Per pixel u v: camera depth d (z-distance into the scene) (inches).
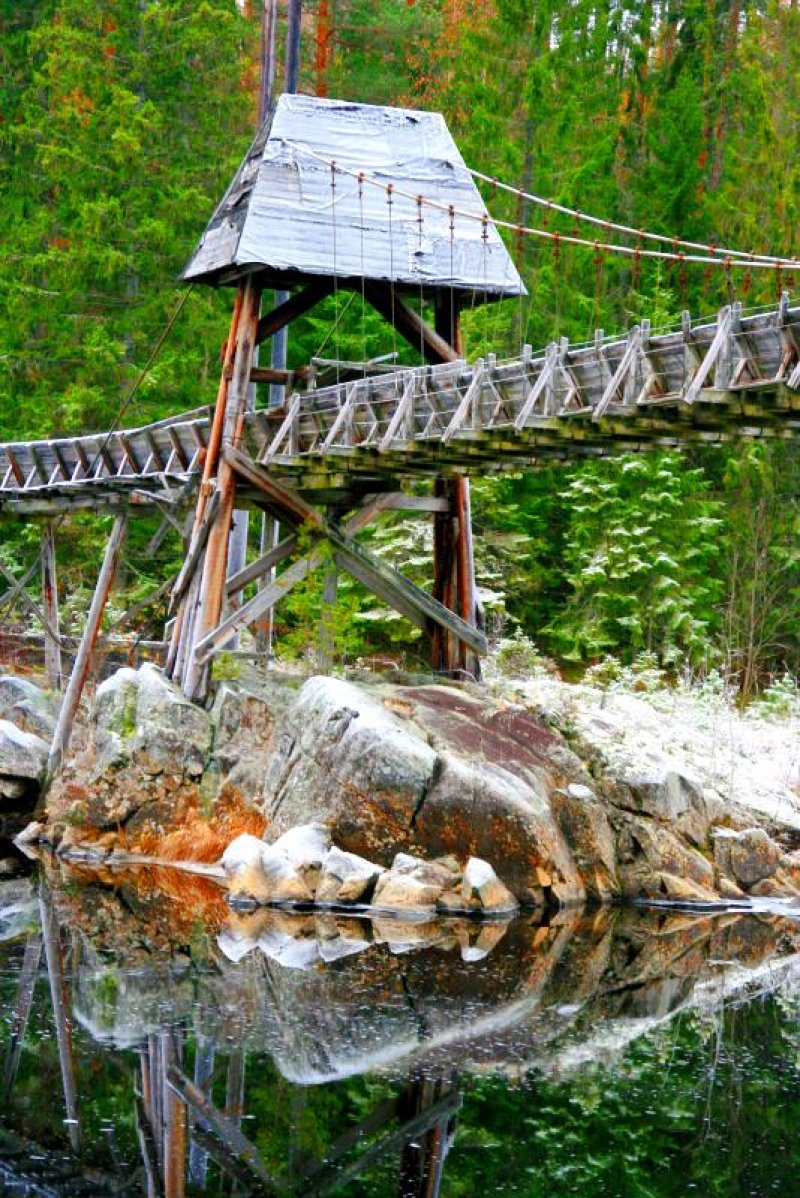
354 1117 572.7
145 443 1155.9
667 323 1599.4
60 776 1098.7
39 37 1849.2
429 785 911.7
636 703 1098.7
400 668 1467.8
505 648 1255.5
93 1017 664.4
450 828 907.4
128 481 1155.3
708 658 1492.4
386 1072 613.0
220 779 999.0
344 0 2098.9
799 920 914.1
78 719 1154.7
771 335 716.0
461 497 1114.7
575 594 1588.3
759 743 1119.0
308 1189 512.7
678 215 1708.9
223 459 1055.6
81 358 1770.4
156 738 1003.3
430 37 2091.5
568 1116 577.6
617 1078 616.7
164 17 1811.0
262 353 1763.0
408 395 932.0
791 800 1034.7
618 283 1739.7
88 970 739.4
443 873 898.7
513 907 893.2
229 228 1083.9
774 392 727.1
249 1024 661.9
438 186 1112.2
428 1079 607.8
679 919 904.3
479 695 1041.5
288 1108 576.4
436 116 1138.7
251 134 1904.5
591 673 1259.2
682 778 970.1
